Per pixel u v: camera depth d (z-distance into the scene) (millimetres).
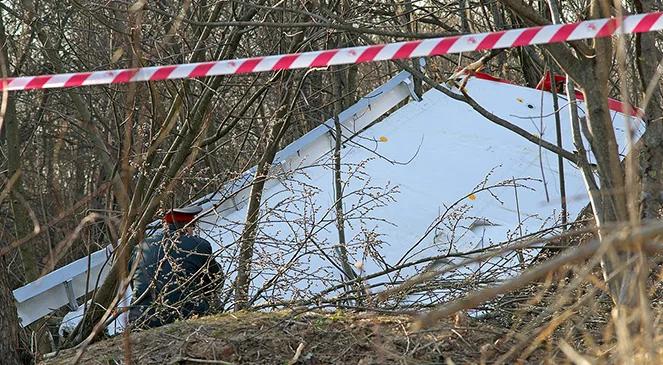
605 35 3955
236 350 5219
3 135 16422
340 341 5270
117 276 8789
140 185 9305
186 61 10297
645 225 2938
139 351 5367
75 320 9609
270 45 11023
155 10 6906
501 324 5965
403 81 13953
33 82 5184
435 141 12703
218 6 9508
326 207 11078
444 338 5168
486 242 9922
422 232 10539
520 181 11531
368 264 9898
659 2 5340
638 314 3514
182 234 8047
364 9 9188
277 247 7980
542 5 9883
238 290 7770
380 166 12180
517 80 19250
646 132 4773
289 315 5730
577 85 4895
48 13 12039
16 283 16094
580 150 5047
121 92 10367
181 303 7148
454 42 4270
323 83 15719
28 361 5879
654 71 4832
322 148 12750
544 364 4543
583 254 2518
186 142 9914
